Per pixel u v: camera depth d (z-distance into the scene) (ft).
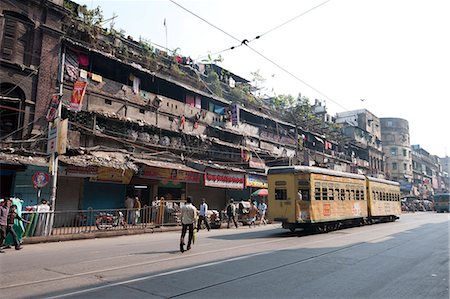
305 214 52.13
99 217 51.85
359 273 24.48
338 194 60.85
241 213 75.20
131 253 32.40
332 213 57.57
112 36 71.20
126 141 64.95
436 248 37.27
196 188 81.61
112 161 56.03
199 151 79.56
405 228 64.08
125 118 64.75
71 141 56.29
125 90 67.41
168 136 74.38
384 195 82.74
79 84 55.57
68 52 59.21
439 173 308.60
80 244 39.99
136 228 53.57
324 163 131.34
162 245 38.78
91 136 60.75
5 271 23.86
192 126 80.07
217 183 76.13
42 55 54.44
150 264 26.58
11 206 36.14
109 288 19.43
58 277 22.02
